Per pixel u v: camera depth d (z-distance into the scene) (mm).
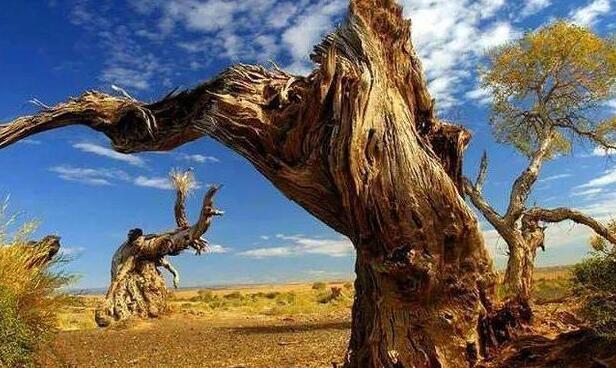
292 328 21891
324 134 8727
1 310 7195
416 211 8016
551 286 19812
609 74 18703
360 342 9172
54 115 9992
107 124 10359
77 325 29250
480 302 8320
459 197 8156
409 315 8195
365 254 8430
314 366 12242
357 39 8859
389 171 8164
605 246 8383
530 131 19844
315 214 9539
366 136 8211
